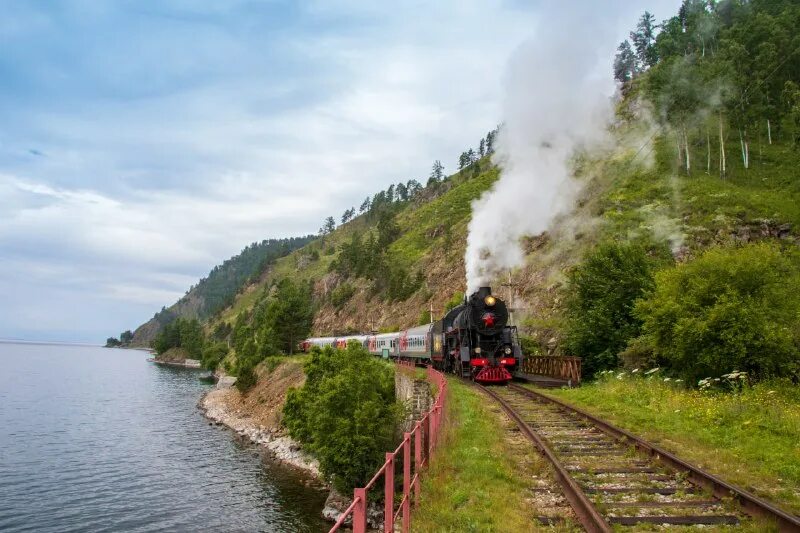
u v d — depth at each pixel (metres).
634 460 10.21
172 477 31.14
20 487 29.66
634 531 6.71
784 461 9.71
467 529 7.09
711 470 9.27
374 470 23.16
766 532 6.50
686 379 21.58
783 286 22.44
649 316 23.06
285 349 76.00
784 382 18.89
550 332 39.16
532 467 9.80
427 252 115.69
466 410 15.95
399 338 47.56
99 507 26.31
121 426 47.72
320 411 24.69
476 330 26.83
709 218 45.91
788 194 49.56
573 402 18.44
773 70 65.94
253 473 31.59
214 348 129.75
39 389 78.62
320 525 23.11
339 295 130.00
